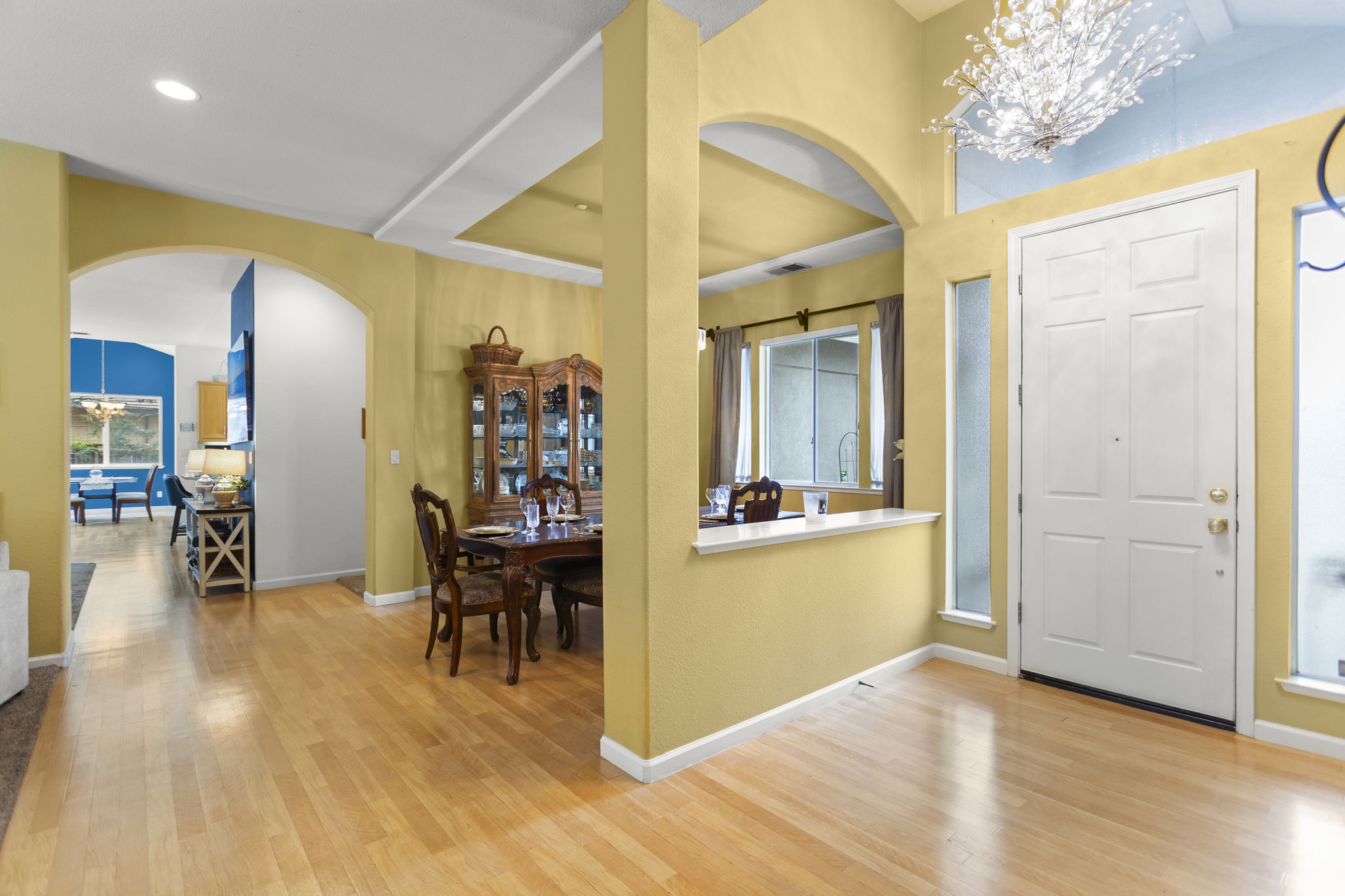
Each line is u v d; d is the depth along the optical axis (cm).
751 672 270
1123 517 303
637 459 236
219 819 207
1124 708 298
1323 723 253
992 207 349
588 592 373
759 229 500
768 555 276
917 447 383
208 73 277
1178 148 296
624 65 242
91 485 1012
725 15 246
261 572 543
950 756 252
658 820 209
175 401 1093
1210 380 280
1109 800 221
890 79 366
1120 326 304
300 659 364
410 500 512
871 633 331
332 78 284
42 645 338
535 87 293
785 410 627
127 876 179
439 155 358
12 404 325
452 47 263
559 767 244
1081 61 222
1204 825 206
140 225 395
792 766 244
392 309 502
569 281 639
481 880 179
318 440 572
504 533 379
